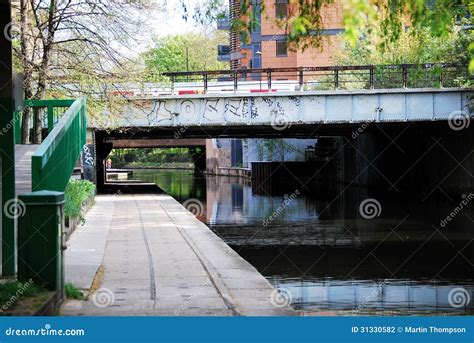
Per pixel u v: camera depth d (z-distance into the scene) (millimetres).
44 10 26797
